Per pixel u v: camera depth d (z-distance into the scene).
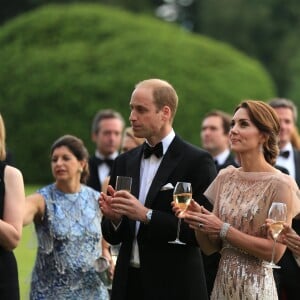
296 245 12.11
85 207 15.34
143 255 13.15
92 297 15.07
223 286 12.70
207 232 12.37
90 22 60.38
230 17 99.12
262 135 12.70
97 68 57.34
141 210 12.76
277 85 97.38
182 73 57.62
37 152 57.34
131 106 13.23
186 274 13.14
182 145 13.39
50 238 15.04
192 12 105.94
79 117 56.53
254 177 12.70
